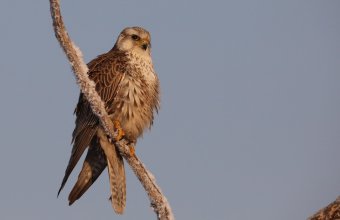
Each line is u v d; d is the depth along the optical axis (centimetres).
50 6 807
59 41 835
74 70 869
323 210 647
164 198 838
